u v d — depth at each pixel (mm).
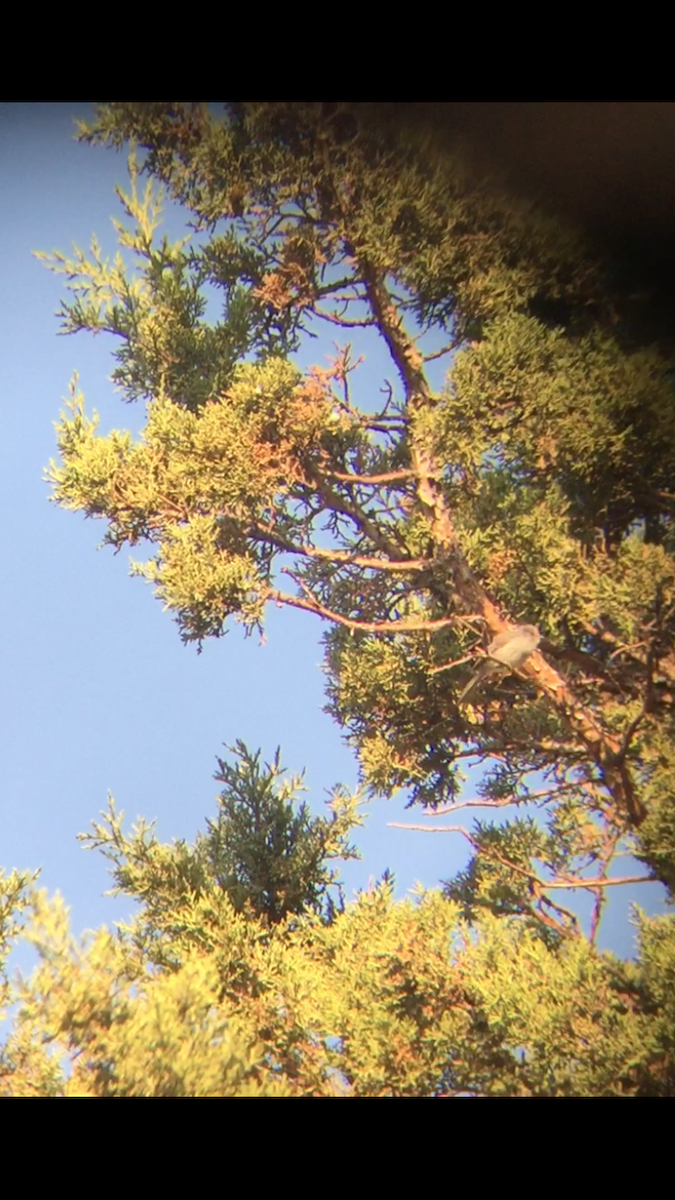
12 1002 2438
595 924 3139
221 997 2762
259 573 3322
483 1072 2709
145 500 3125
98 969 2340
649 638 3248
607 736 3215
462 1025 2764
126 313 3332
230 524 3291
